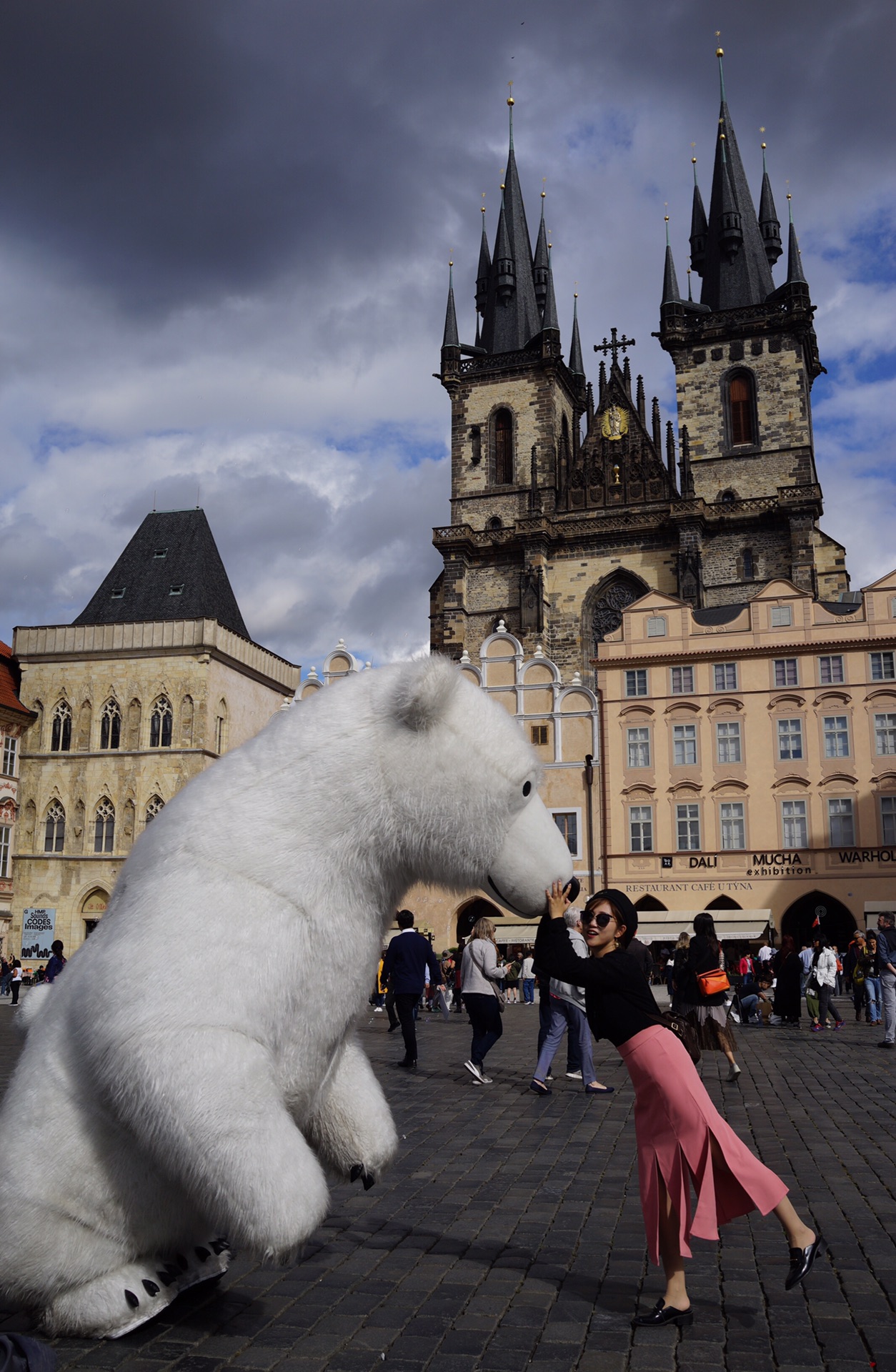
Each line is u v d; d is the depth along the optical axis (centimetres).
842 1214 684
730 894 4556
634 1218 676
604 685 4828
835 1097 1232
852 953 3588
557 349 7588
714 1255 596
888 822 4456
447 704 438
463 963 1371
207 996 398
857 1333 475
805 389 7000
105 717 5528
